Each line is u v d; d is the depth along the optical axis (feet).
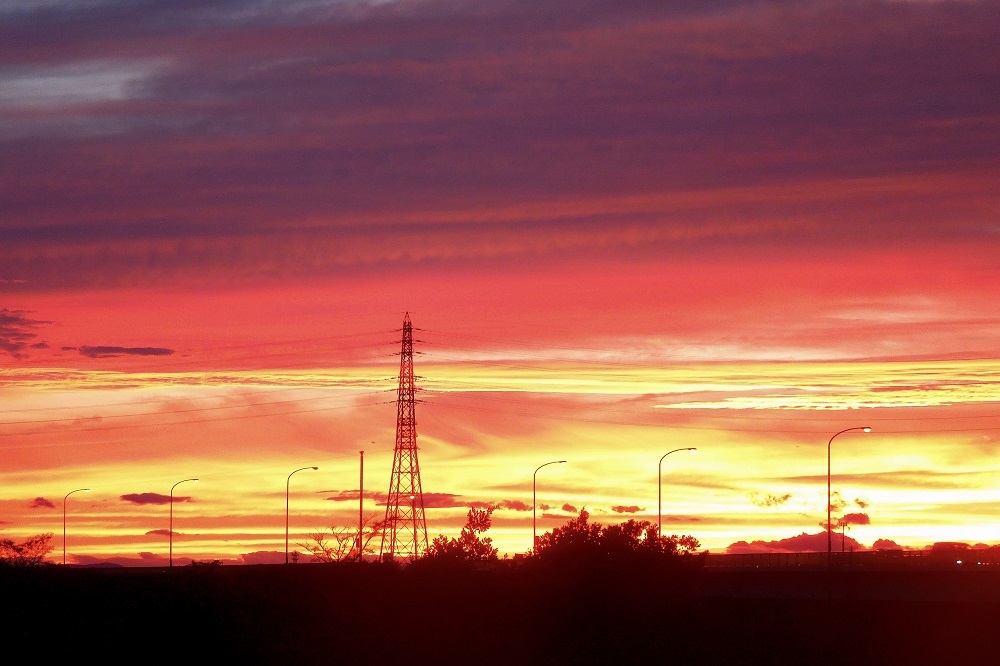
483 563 510.99
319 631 424.05
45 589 414.82
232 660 392.88
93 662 375.66
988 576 510.58
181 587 428.56
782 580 546.26
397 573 485.15
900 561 575.79
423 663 412.16
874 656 447.83
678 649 446.60
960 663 441.68
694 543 506.48
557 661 428.56
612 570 474.90
